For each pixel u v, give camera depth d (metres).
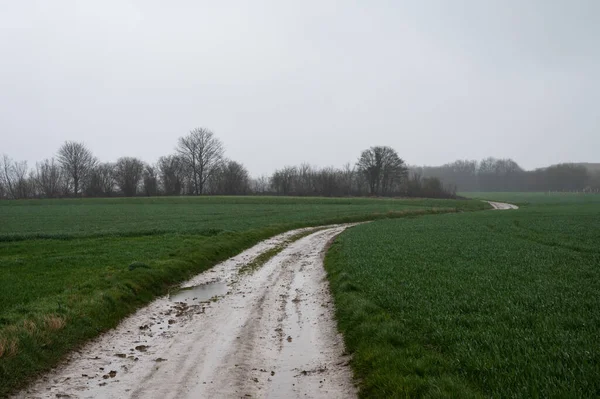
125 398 8.46
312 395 8.50
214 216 57.62
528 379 7.56
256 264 25.30
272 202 94.06
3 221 50.50
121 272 18.80
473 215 63.81
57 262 21.80
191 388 8.84
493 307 12.55
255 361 10.35
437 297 14.09
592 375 7.51
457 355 8.97
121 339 12.26
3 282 17.27
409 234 35.66
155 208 75.75
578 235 33.53
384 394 7.95
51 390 8.89
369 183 136.75
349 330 12.04
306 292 17.78
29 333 10.88
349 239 32.09
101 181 128.25
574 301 12.90
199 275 22.14
